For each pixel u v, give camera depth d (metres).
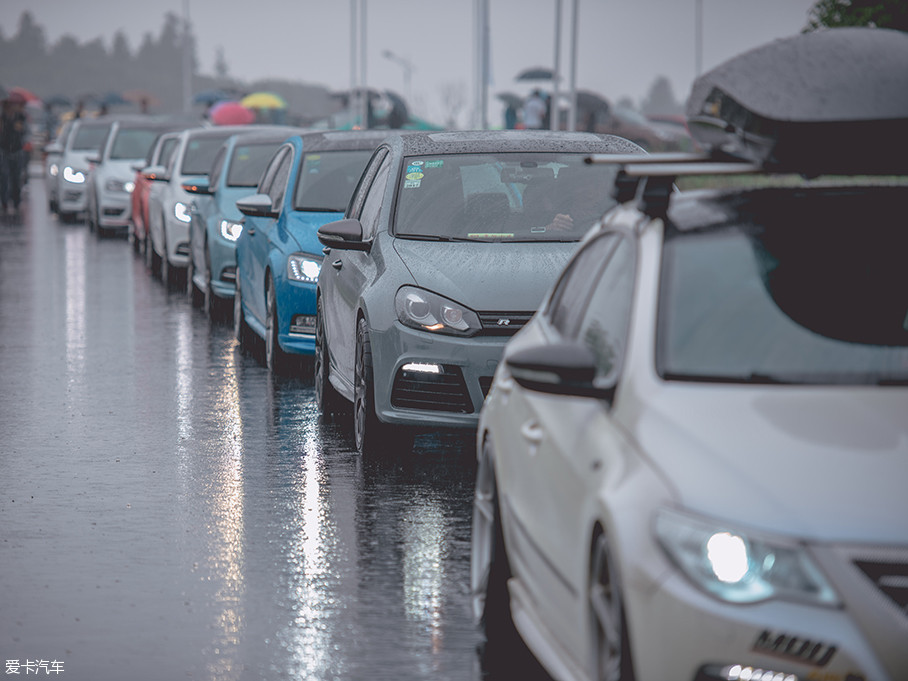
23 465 26.34
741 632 10.73
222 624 17.05
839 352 13.09
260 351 42.41
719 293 13.55
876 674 10.55
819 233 14.34
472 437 28.75
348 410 32.19
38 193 157.50
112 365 39.41
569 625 13.20
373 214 28.94
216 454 27.31
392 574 19.22
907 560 10.75
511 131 30.62
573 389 12.99
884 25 85.94
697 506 11.16
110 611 17.55
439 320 25.02
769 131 13.37
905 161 13.46
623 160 14.09
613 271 14.66
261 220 39.72
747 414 12.07
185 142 63.25
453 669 15.43
